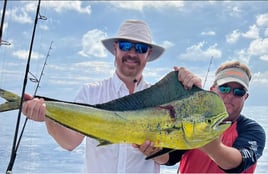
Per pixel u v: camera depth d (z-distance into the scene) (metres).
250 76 1.50
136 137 1.16
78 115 1.16
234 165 1.29
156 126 1.15
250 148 1.37
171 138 1.15
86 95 1.60
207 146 1.22
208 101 1.14
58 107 1.15
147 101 1.17
